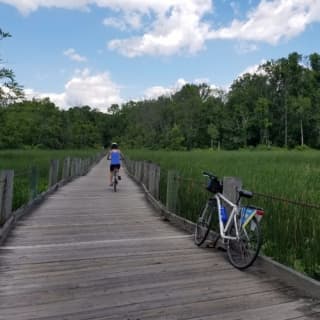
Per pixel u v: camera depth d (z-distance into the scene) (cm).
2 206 716
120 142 9625
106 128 11150
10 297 411
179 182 916
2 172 711
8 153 2933
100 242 667
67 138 7125
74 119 8750
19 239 676
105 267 521
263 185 848
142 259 563
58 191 1455
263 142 8806
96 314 371
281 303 407
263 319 368
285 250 547
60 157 2862
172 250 618
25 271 498
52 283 454
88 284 453
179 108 9381
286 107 8975
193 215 803
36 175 1134
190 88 10088
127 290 435
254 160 2152
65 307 386
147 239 696
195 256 584
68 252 596
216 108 9062
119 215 949
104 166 3941
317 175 1073
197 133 9019
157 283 460
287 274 473
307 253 517
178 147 7975
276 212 604
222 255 591
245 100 9319
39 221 845
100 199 1244
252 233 516
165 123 9388
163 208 946
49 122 5922
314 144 8825
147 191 1345
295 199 688
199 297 418
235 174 1146
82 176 2403
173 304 398
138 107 10369
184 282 465
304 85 9450
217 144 8838
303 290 445
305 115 8825
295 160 2127
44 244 645
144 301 404
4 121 2670
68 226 801
